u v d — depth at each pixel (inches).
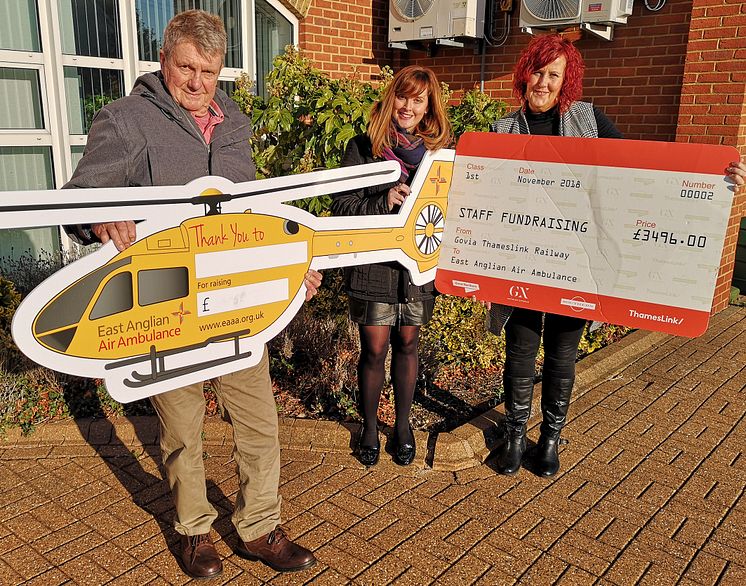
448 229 122.1
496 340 181.8
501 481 132.1
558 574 105.3
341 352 168.1
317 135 170.6
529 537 114.3
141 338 85.8
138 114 85.9
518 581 103.6
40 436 141.8
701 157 100.9
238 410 100.9
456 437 141.5
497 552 110.2
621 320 111.0
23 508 119.3
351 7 272.2
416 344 132.9
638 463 140.4
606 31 233.6
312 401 159.3
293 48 181.5
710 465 140.2
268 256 96.6
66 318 79.4
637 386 180.9
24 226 74.2
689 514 122.3
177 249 86.5
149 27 230.4
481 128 183.3
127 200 81.0
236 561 106.8
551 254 114.5
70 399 153.6
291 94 177.2
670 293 106.2
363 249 110.3
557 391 131.5
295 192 98.7
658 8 225.8
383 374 132.0
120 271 82.4
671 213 104.3
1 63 201.3
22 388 152.0
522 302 118.6
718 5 205.5
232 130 95.3
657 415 163.3
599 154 108.1
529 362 131.0
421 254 120.1
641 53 232.1
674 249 105.0
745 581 104.8
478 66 274.1
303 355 178.4
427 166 116.3
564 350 129.6
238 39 253.4
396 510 121.1
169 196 84.4
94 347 82.1
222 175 93.6
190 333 90.2
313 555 106.5
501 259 118.6
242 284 94.3
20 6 204.1
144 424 145.3
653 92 231.5
